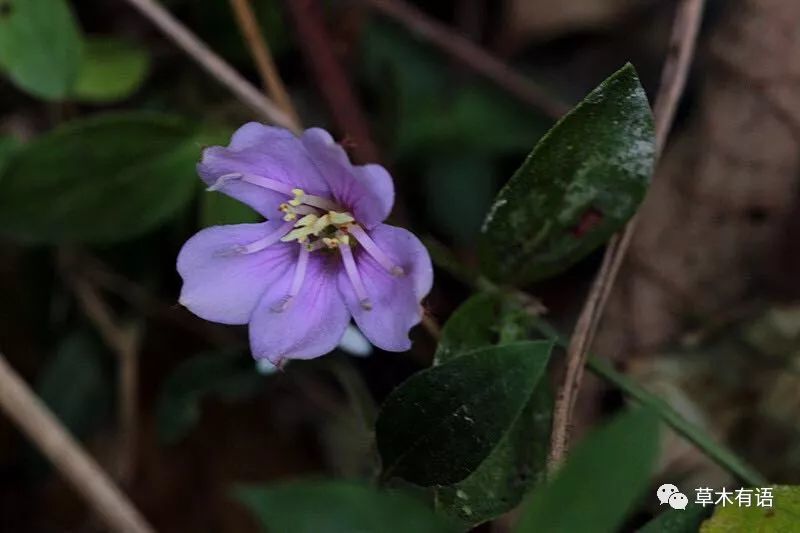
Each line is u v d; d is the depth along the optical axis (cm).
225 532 34
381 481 28
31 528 35
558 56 36
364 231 28
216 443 35
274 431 35
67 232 31
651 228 34
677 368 33
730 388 33
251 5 33
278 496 27
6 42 31
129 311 34
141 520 31
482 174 35
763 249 34
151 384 35
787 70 34
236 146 27
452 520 28
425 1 36
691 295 34
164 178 31
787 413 32
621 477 27
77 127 30
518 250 29
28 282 34
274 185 28
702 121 34
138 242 34
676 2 35
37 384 34
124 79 33
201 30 34
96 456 34
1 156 32
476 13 35
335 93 33
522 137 34
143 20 34
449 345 29
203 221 31
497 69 34
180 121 31
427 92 35
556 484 27
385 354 33
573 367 29
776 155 34
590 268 34
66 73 32
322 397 34
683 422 30
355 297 28
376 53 35
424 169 35
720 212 34
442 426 28
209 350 35
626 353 33
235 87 32
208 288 28
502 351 27
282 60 35
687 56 31
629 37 35
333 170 28
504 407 27
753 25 34
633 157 28
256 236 28
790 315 33
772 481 32
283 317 28
